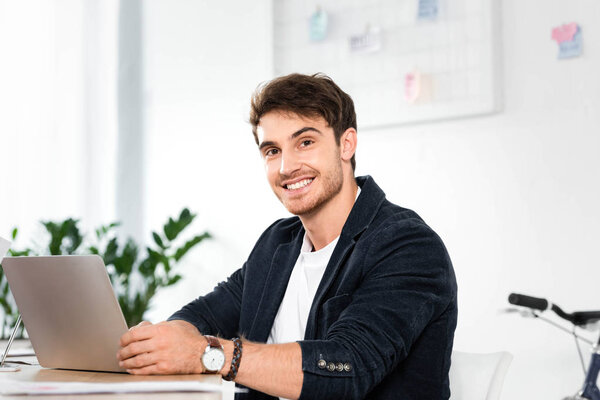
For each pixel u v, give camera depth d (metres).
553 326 2.25
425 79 2.54
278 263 1.47
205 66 3.25
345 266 1.30
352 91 2.73
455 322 1.26
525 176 2.35
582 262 2.23
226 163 3.16
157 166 3.37
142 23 3.44
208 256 3.18
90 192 3.36
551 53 2.32
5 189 3.21
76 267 1.02
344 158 1.40
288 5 2.96
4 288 2.71
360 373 1.05
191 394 0.81
